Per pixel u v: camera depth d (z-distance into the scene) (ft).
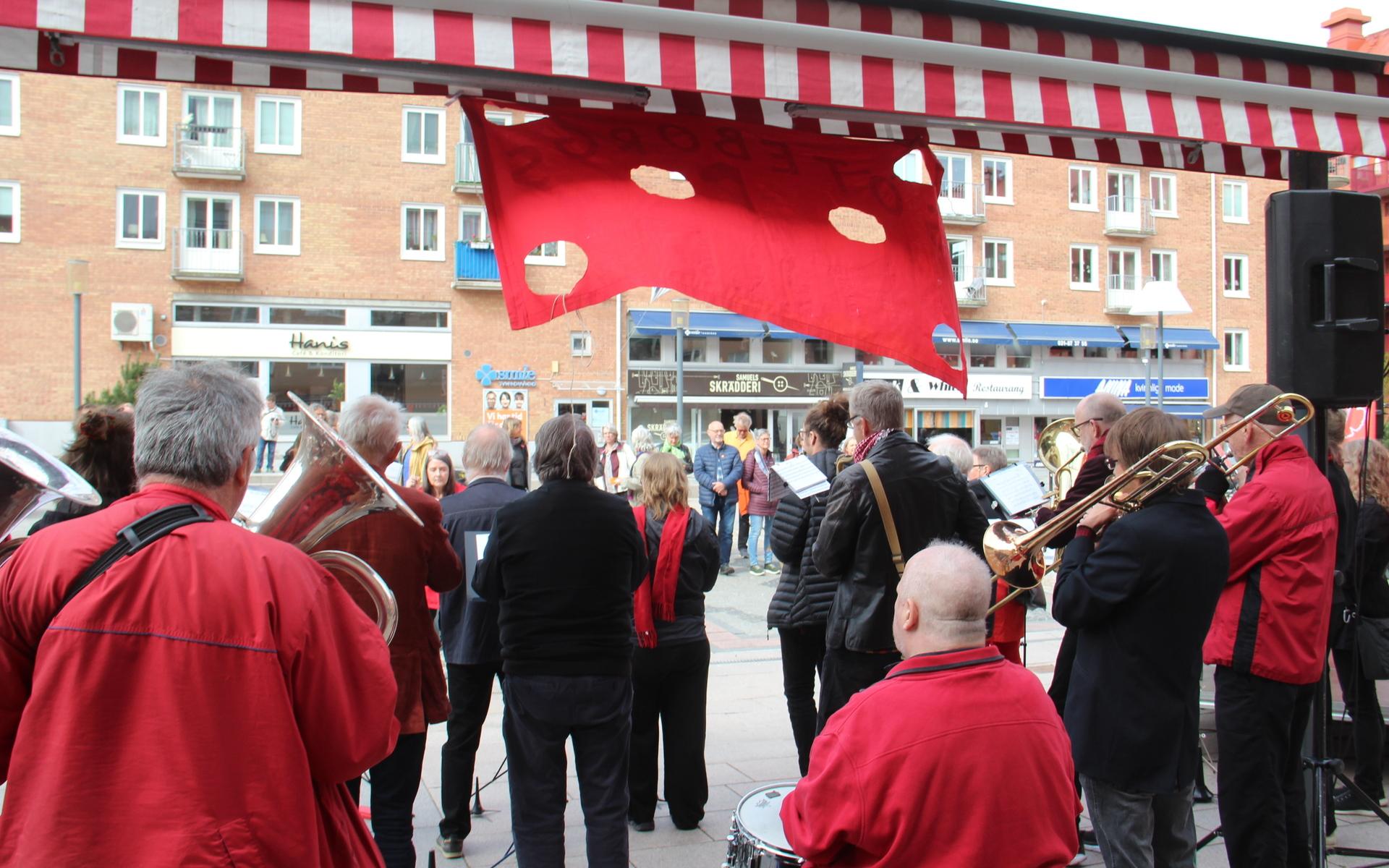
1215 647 11.53
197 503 6.21
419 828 14.56
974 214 94.38
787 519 14.93
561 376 83.71
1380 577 15.38
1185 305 34.96
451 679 13.67
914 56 9.89
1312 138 11.96
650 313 86.22
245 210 76.64
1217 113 11.37
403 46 8.11
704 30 9.04
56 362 73.26
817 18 9.46
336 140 78.07
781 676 24.00
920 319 10.55
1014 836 6.65
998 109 10.28
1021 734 6.83
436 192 79.92
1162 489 9.96
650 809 14.38
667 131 10.41
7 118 72.18
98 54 9.16
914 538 12.59
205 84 9.53
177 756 5.47
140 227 75.05
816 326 10.03
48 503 6.87
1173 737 9.68
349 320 78.95
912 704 6.88
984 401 98.53
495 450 14.33
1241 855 11.34
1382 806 15.14
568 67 8.59
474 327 81.66
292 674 5.85
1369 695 15.35
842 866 7.08
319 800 6.23
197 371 6.50
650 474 14.08
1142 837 9.73
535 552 11.12
